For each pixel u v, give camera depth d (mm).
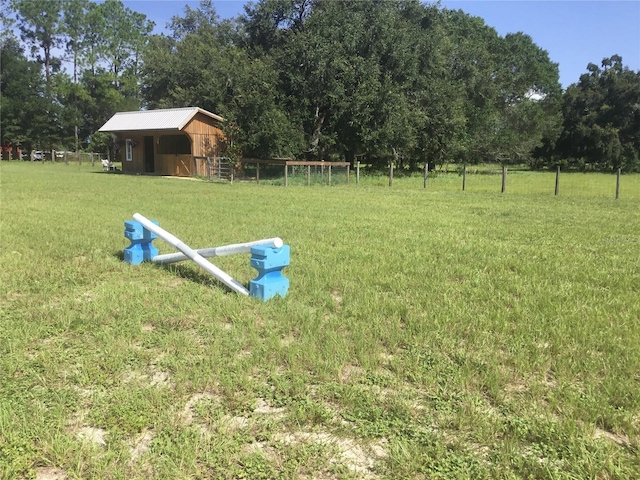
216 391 3080
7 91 51594
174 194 15633
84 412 2840
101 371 3287
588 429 2695
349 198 15688
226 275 5137
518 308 4594
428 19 32562
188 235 8188
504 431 2695
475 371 3348
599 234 9078
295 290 5133
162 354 3625
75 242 7344
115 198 13836
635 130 51375
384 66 29062
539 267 6316
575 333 3979
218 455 2443
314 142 28562
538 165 57000
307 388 3107
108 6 61188
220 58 31578
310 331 3992
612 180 31328
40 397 2977
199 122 26234
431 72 31125
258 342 3742
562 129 55000
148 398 2955
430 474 2340
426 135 31391
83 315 4301
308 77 27922
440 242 7996
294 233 8617
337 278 5645
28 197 13531
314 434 2666
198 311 4488
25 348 3654
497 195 17938
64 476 2320
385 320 4328
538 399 3031
